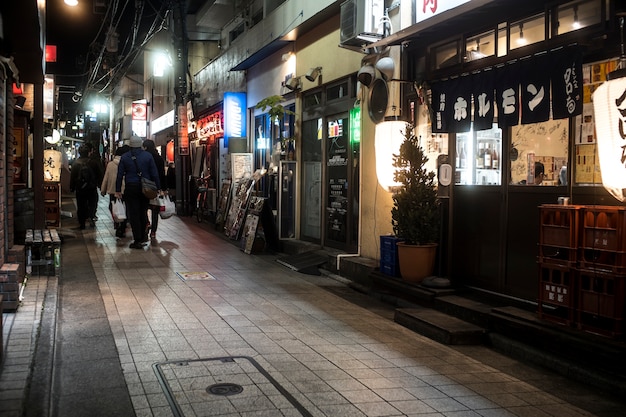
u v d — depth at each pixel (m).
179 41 21.22
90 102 50.75
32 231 9.73
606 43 5.75
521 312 6.24
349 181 10.59
